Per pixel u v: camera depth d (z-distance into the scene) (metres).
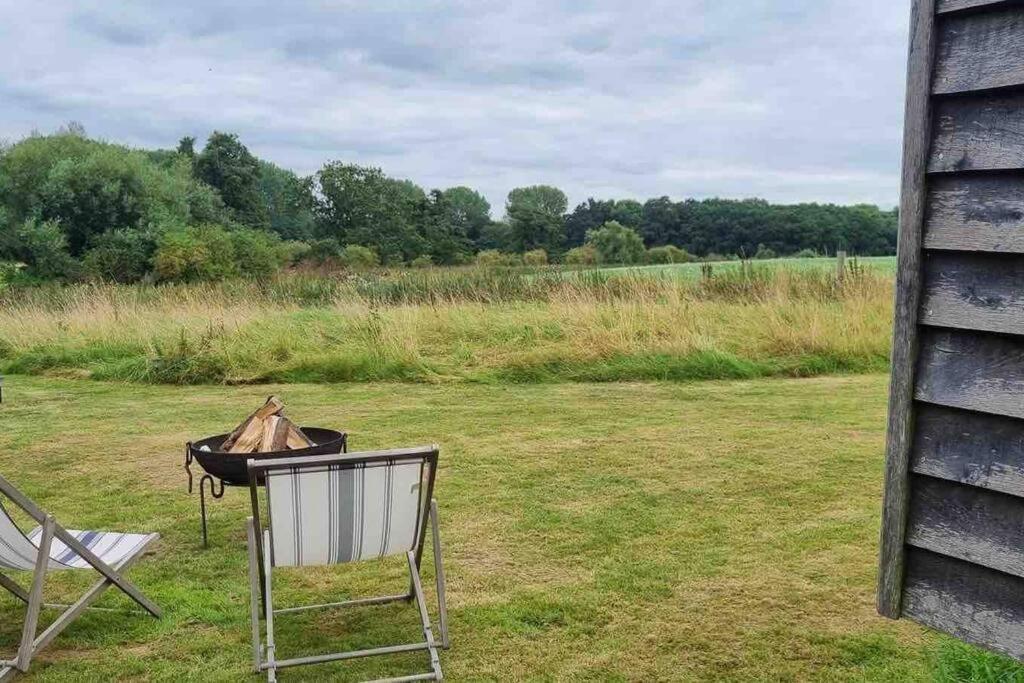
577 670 3.56
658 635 3.86
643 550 4.91
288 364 11.27
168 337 12.70
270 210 80.44
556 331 12.44
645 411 8.90
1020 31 1.93
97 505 6.00
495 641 3.84
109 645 3.85
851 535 5.09
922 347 2.18
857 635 3.81
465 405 9.38
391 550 3.75
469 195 76.06
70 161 49.28
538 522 5.42
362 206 72.62
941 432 2.15
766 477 6.36
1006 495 2.02
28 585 4.59
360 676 3.56
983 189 2.03
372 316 12.86
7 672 3.52
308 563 3.62
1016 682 2.91
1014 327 1.97
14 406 9.70
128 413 9.24
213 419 8.89
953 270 2.10
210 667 3.64
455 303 14.16
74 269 42.72
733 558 4.75
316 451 4.85
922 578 2.21
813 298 13.93
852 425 8.11
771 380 10.80
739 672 3.52
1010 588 2.03
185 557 4.97
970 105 2.05
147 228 46.28
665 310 12.73
